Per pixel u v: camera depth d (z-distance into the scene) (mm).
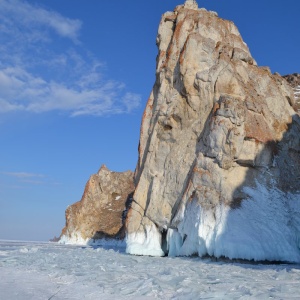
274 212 26859
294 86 43062
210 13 37438
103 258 26109
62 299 11562
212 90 31547
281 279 15242
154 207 32844
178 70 34312
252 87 32625
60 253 31344
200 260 25297
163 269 19062
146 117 38281
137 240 33156
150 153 35031
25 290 12977
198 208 27438
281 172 29531
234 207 26609
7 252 31281
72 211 83625
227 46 33625
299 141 32438
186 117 33250
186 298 11328
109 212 81750
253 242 24297
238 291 12406
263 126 29938
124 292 12547
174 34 36562
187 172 31344
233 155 27938
